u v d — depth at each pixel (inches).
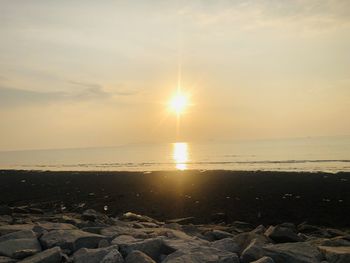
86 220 478.0
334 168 2034.9
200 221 730.8
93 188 1261.1
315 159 2650.1
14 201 1066.7
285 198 948.6
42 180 1604.3
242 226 623.8
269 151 4055.1
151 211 845.2
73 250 292.5
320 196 967.0
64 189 1275.8
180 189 1144.2
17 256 266.1
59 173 1900.8
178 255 259.3
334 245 319.9
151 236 328.2
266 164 2444.6
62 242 295.7
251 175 1419.8
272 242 327.0
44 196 1143.0
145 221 581.6
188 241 298.0
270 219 750.5
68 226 384.2
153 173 1628.9
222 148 5994.1
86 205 938.7
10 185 1480.1
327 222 716.0
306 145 5393.7
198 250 268.4
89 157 4891.7
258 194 1014.4
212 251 267.7
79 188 1280.8
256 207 857.5
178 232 355.3
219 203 910.4
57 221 469.1
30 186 1411.2
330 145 4995.1
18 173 2047.2
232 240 308.2
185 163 2957.7
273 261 245.9
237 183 1225.4
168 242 290.0
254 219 753.6
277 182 1217.4
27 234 314.0
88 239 301.6
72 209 885.2
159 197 1017.5
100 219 490.0
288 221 732.7
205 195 1024.2
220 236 371.9
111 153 6294.3
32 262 247.0
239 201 928.3
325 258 264.7
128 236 312.2
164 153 5221.5
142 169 2534.5
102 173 1755.7
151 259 248.7
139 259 245.0
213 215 753.0
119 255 251.9
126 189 1196.5
